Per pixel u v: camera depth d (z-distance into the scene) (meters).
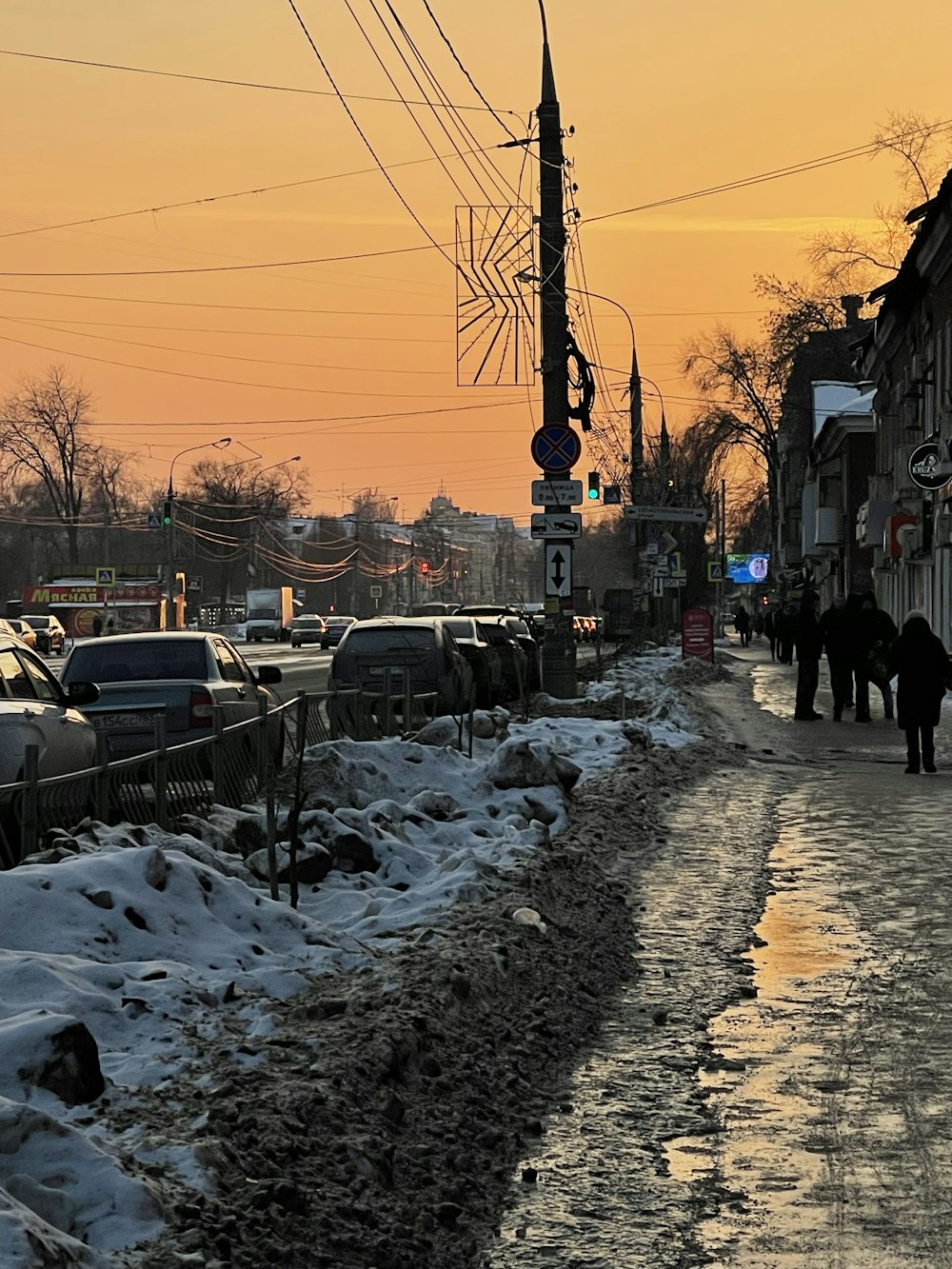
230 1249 4.40
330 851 10.23
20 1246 3.74
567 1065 7.02
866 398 63.94
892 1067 6.86
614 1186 5.52
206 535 112.88
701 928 9.84
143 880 7.48
